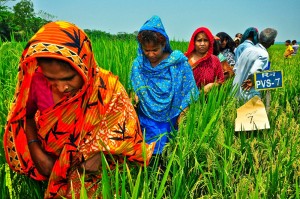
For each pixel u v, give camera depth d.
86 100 1.86
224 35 6.36
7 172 2.03
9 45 4.71
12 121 1.88
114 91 1.98
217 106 3.38
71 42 1.68
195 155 2.45
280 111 4.05
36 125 2.05
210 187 2.42
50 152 2.01
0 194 2.16
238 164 2.83
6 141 1.95
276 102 4.15
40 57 1.64
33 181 2.27
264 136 3.34
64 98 1.80
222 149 2.88
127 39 9.00
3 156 2.26
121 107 2.03
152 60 3.10
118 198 1.87
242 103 4.19
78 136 1.93
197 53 4.35
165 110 3.11
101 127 1.99
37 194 2.26
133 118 2.10
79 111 1.87
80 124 1.91
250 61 4.28
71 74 1.70
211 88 3.91
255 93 4.27
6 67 4.06
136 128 2.12
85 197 1.79
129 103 2.09
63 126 1.89
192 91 3.20
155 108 3.11
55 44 1.64
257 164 2.76
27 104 1.93
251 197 2.17
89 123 1.91
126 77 4.34
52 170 1.98
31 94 1.90
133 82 3.24
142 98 3.17
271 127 3.65
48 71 1.67
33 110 1.99
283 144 2.96
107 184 1.88
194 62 4.34
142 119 3.24
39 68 1.87
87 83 1.76
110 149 2.01
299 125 3.69
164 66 3.08
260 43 4.52
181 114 3.15
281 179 2.62
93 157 2.04
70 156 1.95
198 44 4.23
